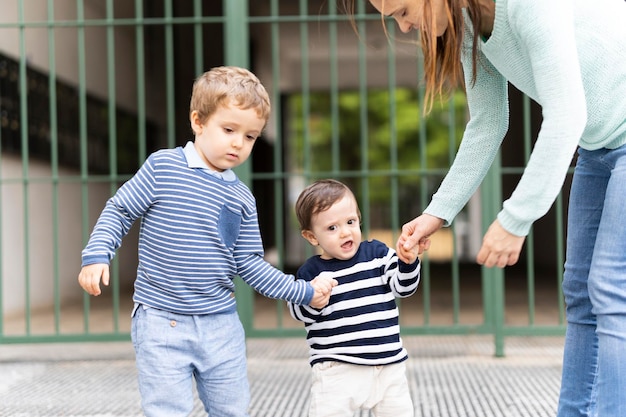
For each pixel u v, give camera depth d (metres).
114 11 7.80
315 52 10.66
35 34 6.25
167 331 2.12
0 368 4.05
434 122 18.17
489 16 1.86
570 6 1.74
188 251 2.12
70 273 7.09
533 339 4.82
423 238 2.18
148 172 2.16
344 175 4.25
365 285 2.13
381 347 2.10
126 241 8.52
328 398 2.11
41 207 6.51
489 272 4.16
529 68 1.87
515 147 10.69
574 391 2.11
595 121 1.85
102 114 7.71
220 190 2.17
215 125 2.14
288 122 14.27
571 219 2.11
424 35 1.91
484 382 3.51
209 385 2.18
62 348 4.67
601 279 1.82
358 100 17.95
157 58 9.04
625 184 1.81
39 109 6.33
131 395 3.36
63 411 3.08
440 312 6.14
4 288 5.87
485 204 4.13
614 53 1.82
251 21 4.25
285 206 14.30
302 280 2.13
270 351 4.50
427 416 2.89
